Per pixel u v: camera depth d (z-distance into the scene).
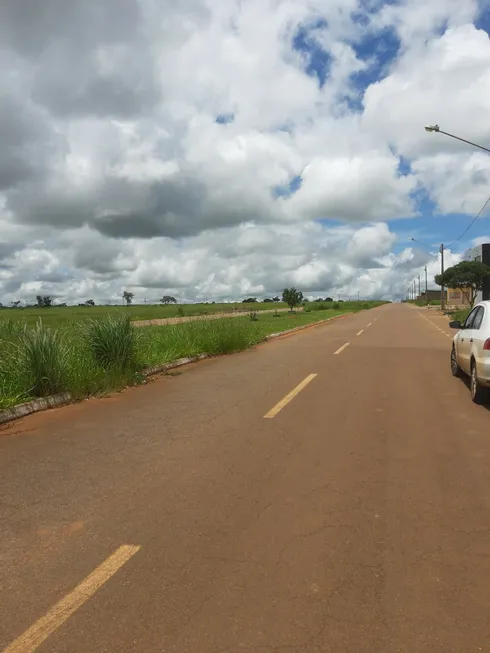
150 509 4.57
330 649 2.74
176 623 2.97
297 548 3.82
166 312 71.25
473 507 4.51
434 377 11.59
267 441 6.60
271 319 43.16
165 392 10.25
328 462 5.74
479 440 6.57
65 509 4.60
